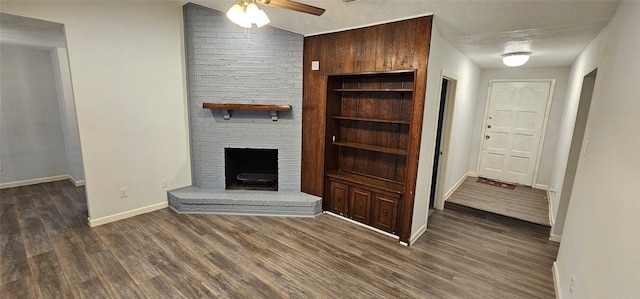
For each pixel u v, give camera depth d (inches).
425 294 92.8
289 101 151.3
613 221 58.9
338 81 148.6
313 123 149.7
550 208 159.3
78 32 116.2
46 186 183.9
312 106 148.3
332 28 130.3
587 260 71.3
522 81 203.3
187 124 157.9
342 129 156.6
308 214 149.3
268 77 148.2
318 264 107.3
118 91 130.3
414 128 115.6
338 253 115.4
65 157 198.7
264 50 145.5
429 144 126.0
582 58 138.4
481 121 221.9
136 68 134.5
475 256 116.6
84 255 107.7
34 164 187.2
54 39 149.9
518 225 145.6
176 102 151.6
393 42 116.1
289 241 123.6
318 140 149.8
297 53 146.2
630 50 66.2
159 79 143.3
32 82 180.2
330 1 97.2
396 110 136.5
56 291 88.4
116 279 94.7
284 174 159.9
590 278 67.1
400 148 137.2
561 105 191.0
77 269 99.2
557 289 94.1
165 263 104.5
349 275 101.4
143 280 94.7
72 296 86.5
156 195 150.9
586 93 123.6
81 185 186.1
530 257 117.0
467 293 94.0
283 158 158.1
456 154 183.2
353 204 143.6
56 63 176.1
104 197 132.5
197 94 148.8
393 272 104.0
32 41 155.4
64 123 185.5
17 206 151.4
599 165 76.0
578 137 125.0
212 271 100.7
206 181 159.8
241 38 143.9
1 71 169.3
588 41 121.1
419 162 118.6
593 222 72.1
